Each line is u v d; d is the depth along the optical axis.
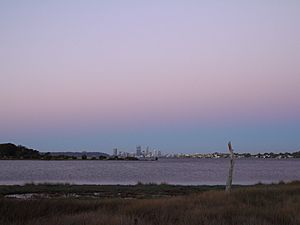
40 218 13.97
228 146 25.98
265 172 95.81
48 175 77.88
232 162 25.77
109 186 44.19
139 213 16.55
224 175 80.75
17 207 16.16
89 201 21.78
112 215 14.93
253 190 23.95
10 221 13.62
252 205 18.91
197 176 77.25
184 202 20.19
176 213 16.05
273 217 15.26
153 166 149.25
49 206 17.91
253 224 13.61
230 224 13.74
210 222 13.80
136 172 95.25
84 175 79.06
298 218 14.54
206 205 18.95
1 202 16.45
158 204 19.33
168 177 73.25
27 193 37.47
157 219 14.31
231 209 17.08
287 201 19.70
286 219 14.80
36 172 90.62
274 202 19.86
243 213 16.05
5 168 113.25
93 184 50.41
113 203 20.98
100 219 13.50
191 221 14.02
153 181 60.91
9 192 37.41
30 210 16.05
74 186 43.78
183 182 58.47
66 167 127.75
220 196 22.00
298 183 35.06
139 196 34.72
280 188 25.66
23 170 100.81
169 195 36.00
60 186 43.28
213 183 55.56
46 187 41.97
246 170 109.31
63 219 13.66
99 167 132.00
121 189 41.12
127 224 12.95
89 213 15.60
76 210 18.16
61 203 19.08
